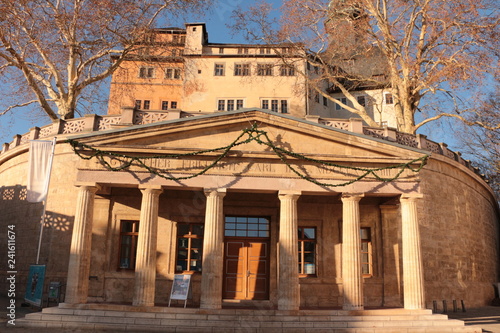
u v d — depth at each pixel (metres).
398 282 20.67
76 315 15.70
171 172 17.53
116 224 20.47
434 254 24.42
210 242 17.03
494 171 45.00
